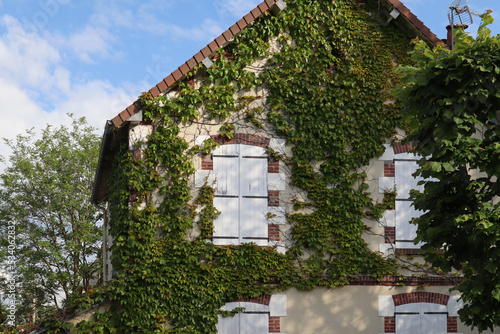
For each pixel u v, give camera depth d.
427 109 10.27
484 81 9.81
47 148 33.19
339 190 12.95
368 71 13.48
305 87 13.27
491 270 9.41
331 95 13.32
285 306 12.43
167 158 12.48
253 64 13.27
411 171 13.22
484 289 9.76
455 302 12.83
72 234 31.38
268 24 13.34
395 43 13.70
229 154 12.87
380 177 13.14
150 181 12.37
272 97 13.20
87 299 11.73
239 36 13.18
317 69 13.39
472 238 9.70
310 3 13.59
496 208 9.64
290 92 13.17
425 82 10.09
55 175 32.41
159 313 11.90
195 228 12.44
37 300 30.86
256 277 12.35
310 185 12.88
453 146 9.92
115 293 11.82
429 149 10.27
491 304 9.69
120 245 12.16
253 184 12.83
